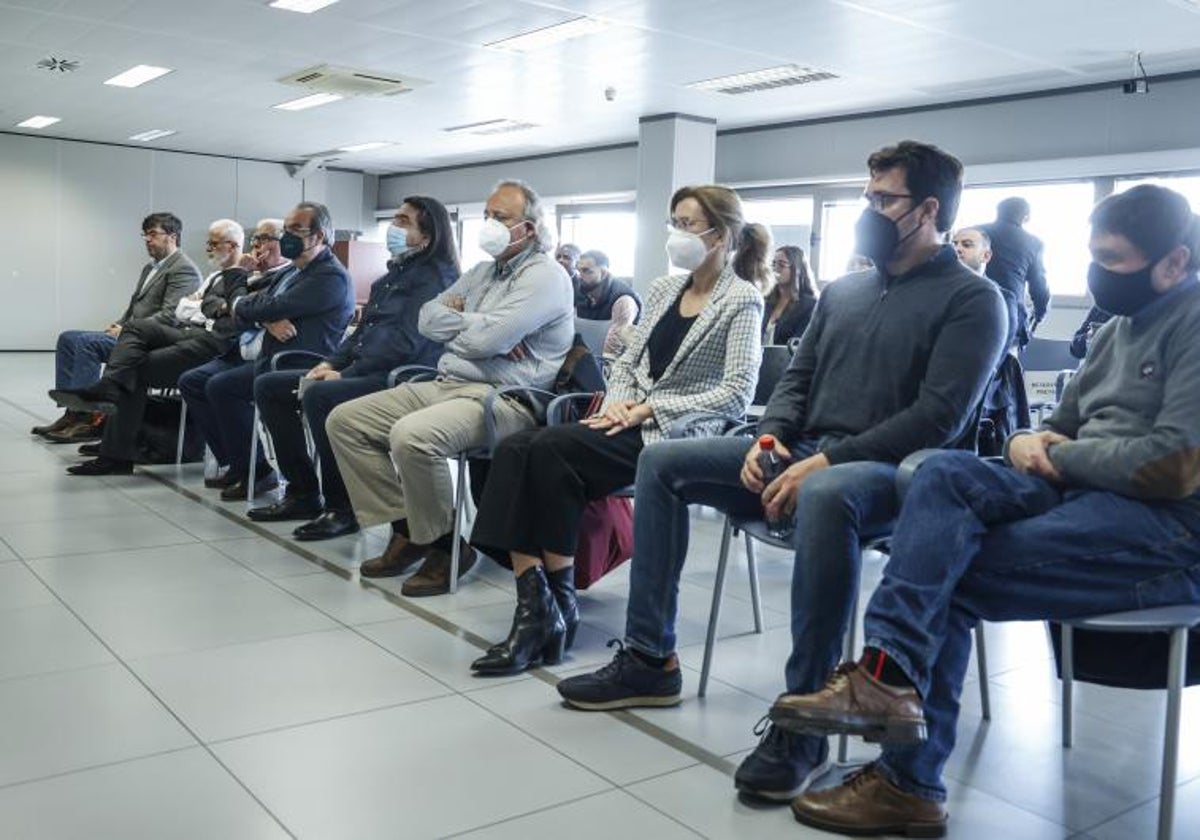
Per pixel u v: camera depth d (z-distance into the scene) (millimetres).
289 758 1872
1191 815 1778
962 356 1892
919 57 6754
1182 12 5527
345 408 3188
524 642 2379
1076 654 1879
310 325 4094
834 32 6258
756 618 2781
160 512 3926
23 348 13047
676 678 2207
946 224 2008
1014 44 6320
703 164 9422
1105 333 1854
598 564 2762
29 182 12867
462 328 3068
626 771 1877
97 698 2113
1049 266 7652
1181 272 1692
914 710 1560
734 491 2166
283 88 8992
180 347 4656
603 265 6391
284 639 2539
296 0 6305
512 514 2402
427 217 3637
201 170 13953
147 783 1749
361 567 3189
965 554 1621
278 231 4676
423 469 2902
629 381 2648
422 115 10109
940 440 1889
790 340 4777
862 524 1800
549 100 8992
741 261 2750
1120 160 7086
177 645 2461
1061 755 2031
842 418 2062
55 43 7629
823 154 9188
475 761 1893
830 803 1683
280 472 3988
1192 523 1614
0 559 3152
